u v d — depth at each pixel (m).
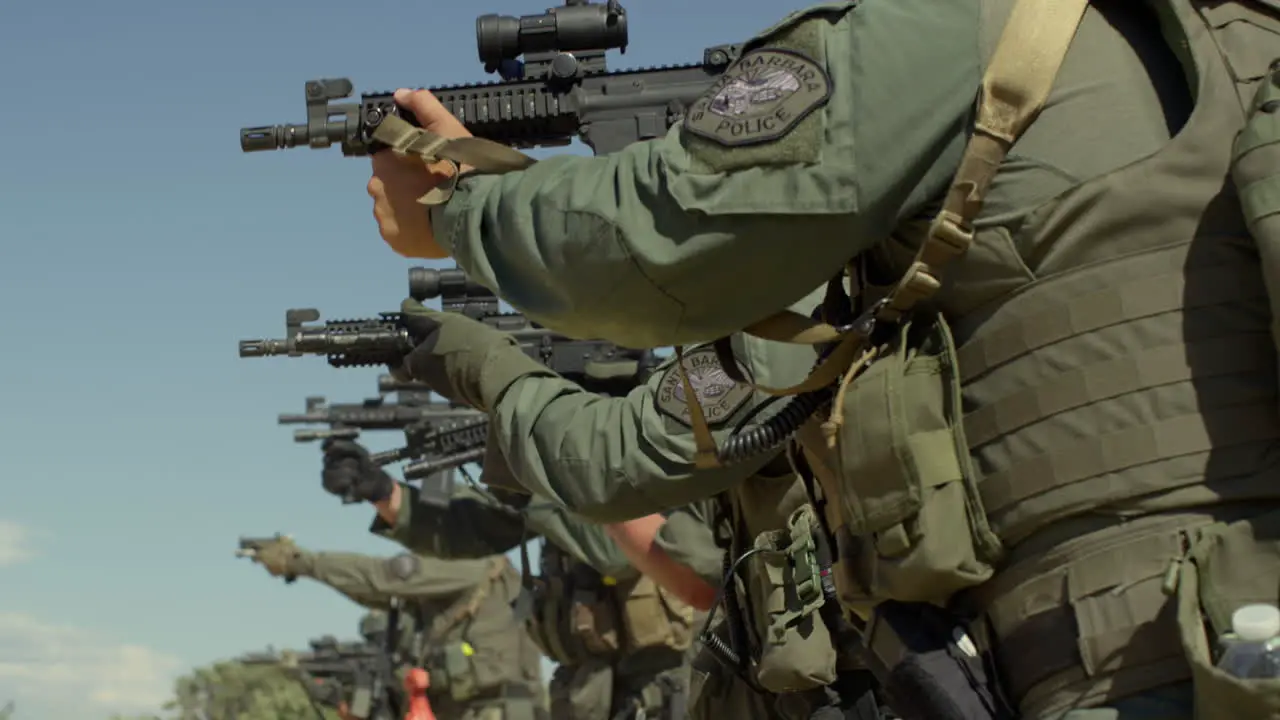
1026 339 2.03
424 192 2.65
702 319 2.28
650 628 7.57
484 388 4.20
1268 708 1.65
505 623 12.22
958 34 2.09
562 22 3.74
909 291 2.12
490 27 3.74
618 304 2.29
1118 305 1.97
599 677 7.80
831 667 3.70
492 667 12.03
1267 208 1.85
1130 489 1.93
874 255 2.30
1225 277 1.95
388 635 12.85
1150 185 1.98
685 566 4.84
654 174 2.22
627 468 3.79
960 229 2.06
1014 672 2.08
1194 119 1.99
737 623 4.04
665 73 3.75
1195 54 2.01
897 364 2.16
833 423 2.21
